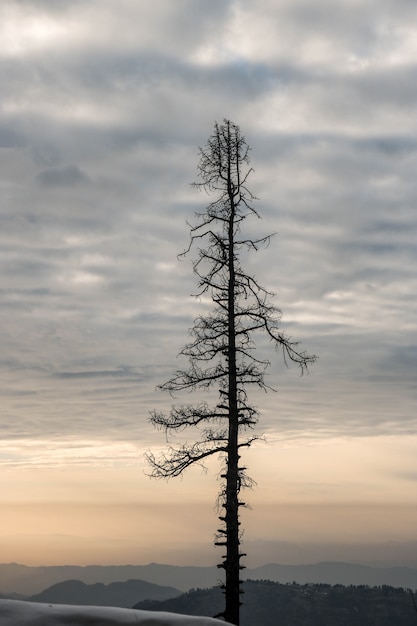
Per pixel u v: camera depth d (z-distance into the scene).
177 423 22.16
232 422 22.00
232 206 23.44
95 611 10.95
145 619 10.84
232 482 21.56
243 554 21.31
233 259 22.97
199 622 10.88
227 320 22.59
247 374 22.25
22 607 10.98
